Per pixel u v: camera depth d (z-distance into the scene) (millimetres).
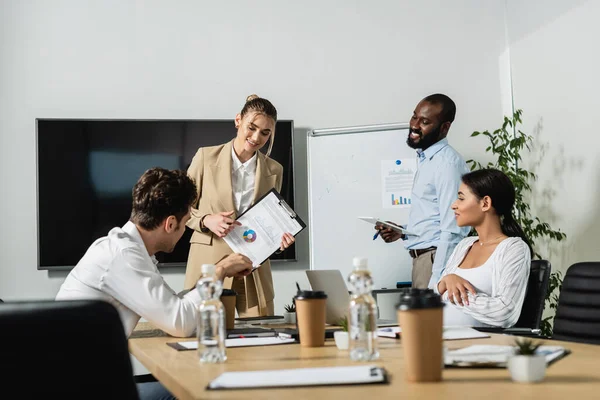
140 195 2289
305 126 4848
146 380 2574
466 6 5105
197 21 4758
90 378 831
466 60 5074
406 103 4984
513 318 2506
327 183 4676
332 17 4941
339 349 1589
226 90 4766
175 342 1903
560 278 4477
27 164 4488
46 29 4562
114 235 2240
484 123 5051
